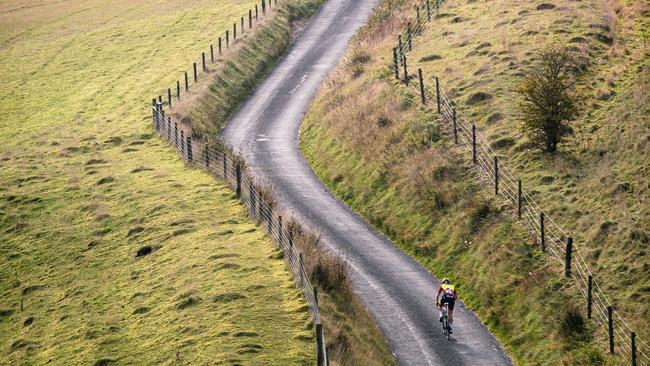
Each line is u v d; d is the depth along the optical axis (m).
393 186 89.94
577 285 65.50
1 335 66.62
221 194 88.44
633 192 73.88
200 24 175.75
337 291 67.00
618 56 104.19
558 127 82.94
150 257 74.50
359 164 97.38
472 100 97.06
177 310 62.34
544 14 120.44
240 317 59.12
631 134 82.00
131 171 99.44
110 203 89.19
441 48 116.81
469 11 131.75
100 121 126.31
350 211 90.00
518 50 107.19
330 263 69.50
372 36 139.62
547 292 66.12
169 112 120.00
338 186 96.06
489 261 72.88
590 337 60.88
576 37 108.69
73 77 156.62
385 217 86.44
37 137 123.25
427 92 102.81
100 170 101.12
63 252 79.44
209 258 70.50
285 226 73.12
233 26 168.00
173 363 54.19
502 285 69.69
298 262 64.69
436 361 61.62
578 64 101.00
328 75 136.38
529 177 80.50
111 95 139.88
